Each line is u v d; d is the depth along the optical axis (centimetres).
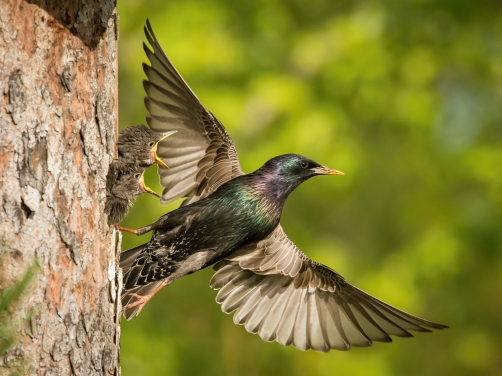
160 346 1412
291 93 1430
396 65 1611
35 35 557
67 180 573
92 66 598
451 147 1631
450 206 1642
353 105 1555
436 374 1686
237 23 1563
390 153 1673
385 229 1669
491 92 1727
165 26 1436
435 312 1684
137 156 672
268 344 1533
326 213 1661
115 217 636
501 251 1588
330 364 1495
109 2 609
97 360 588
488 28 1712
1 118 539
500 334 1716
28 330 535
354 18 1538
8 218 536
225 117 1388
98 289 595
